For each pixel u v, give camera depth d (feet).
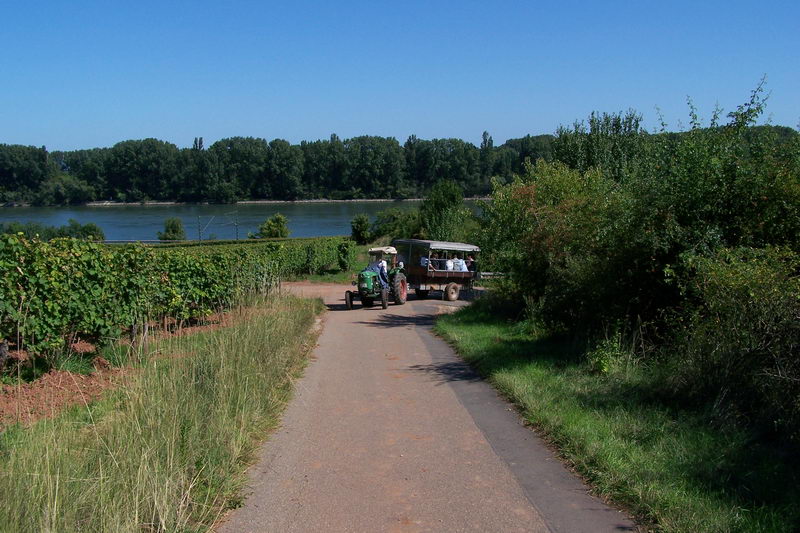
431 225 140.56
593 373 28.89
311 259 116.26
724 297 22.74
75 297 29.43
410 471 18.66
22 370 28.37
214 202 411.34
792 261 23.57
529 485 17.38
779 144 30.42
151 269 38.04
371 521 15.42
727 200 29.89
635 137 74.74
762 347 20.27
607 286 32.91
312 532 14.88
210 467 17.57
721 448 18.16
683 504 15.08
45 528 12.61
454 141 428.56
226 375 24.82
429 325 53.31
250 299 47.37
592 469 17.94
